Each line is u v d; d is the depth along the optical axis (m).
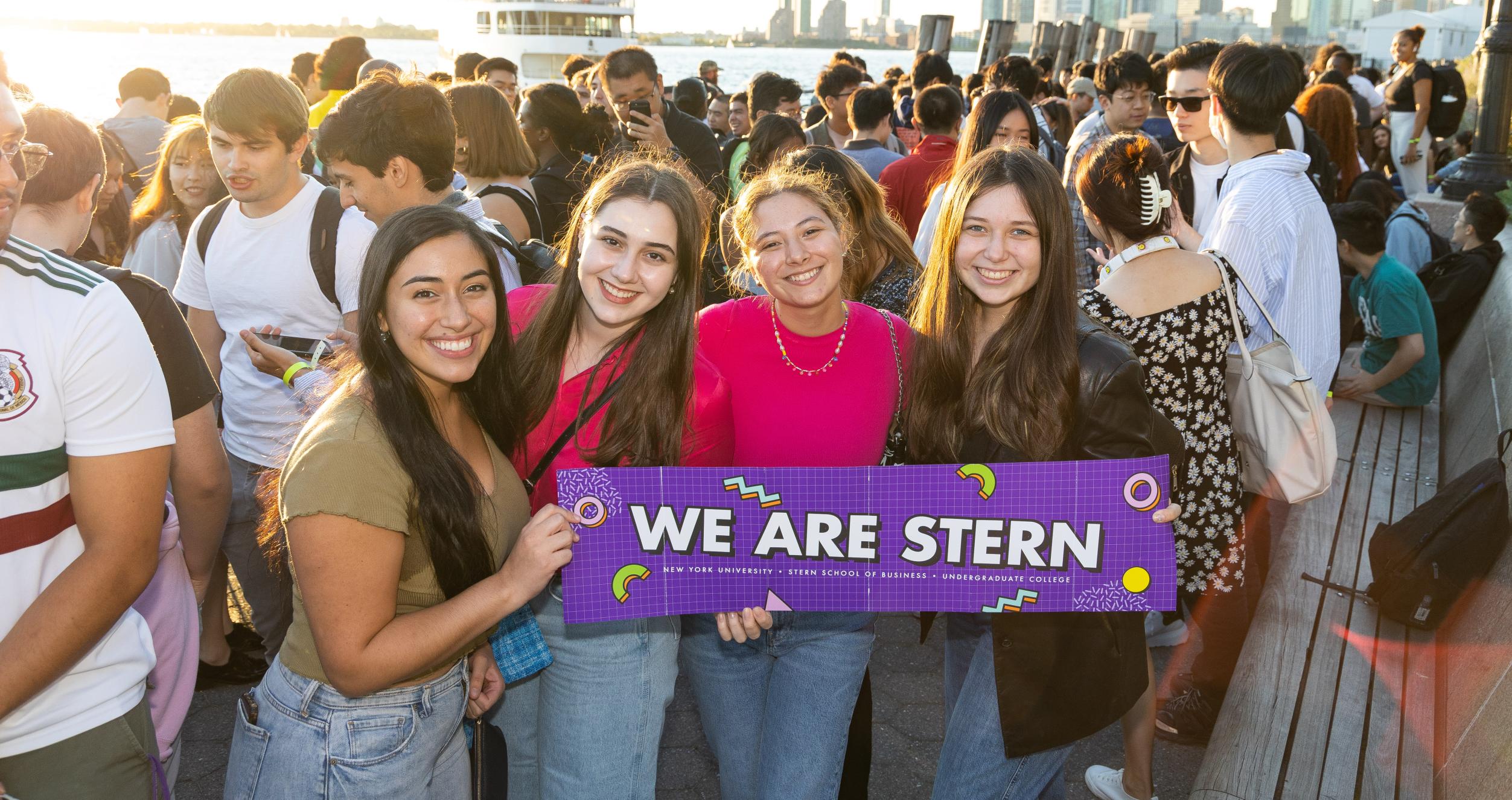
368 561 1.69
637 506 2.04
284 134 2.81
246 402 3.06
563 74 9.05
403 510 1.73
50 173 2.29
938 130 4.96
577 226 2.16
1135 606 2.01
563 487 2.01
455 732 1.99
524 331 2.23
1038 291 2.07
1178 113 4.05
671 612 2.07
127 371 1.69
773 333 2.31
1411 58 11.48
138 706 1.90
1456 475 4.33
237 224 2.96
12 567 1.65
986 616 2.25
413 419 1.75
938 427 2.22
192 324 3.20
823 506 2.05
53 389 1.62
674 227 2.02
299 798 1.82
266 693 1.88
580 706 2.26
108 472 1.68
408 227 1.75
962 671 2.43
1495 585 2.96
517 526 2.06
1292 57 3.34
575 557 2.03
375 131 2.79
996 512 2.02
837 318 2.31
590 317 2.16
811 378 2.31
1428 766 2.66
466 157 3.74
